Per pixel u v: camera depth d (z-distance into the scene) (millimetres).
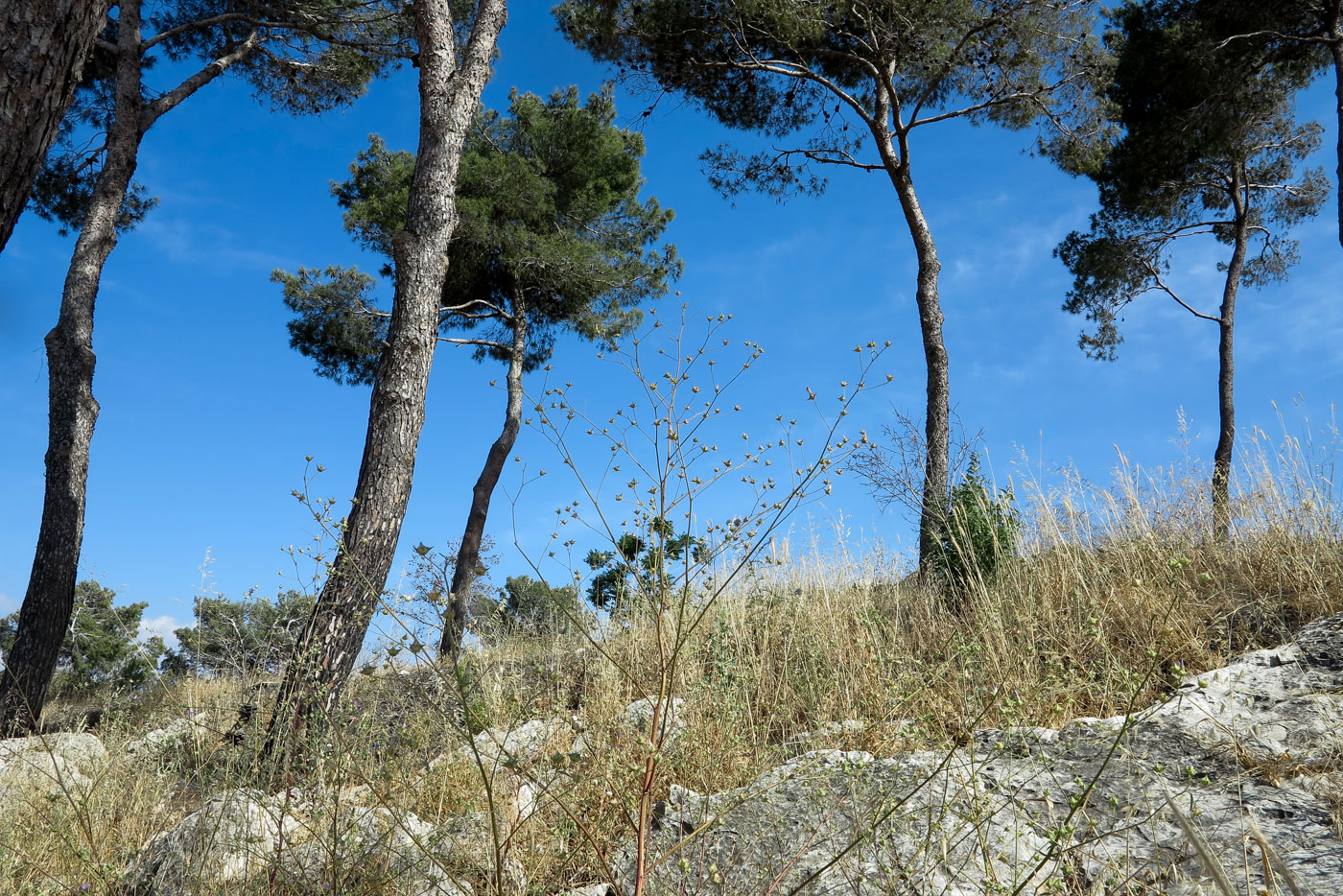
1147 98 12648
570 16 11227
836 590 5789
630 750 2666
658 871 2342
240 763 3320
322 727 3209
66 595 6930
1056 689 2807
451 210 6207
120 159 8227
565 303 13961
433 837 2383
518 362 12672
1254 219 13938
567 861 2355
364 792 2783
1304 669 3027
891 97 10039
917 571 6785
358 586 4957
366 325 13719
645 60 11078
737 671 3703
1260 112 12016
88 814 3084
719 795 2672
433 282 6000
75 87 2383
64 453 7199
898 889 2031
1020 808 2227
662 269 14367
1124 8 13195
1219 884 1299
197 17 11031
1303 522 4609
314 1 10570
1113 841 2203
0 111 2197
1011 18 9836
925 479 8109
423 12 6418
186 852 2678
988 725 2939
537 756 2582
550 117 13938
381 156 13844
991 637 3795
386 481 5453
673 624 3852
